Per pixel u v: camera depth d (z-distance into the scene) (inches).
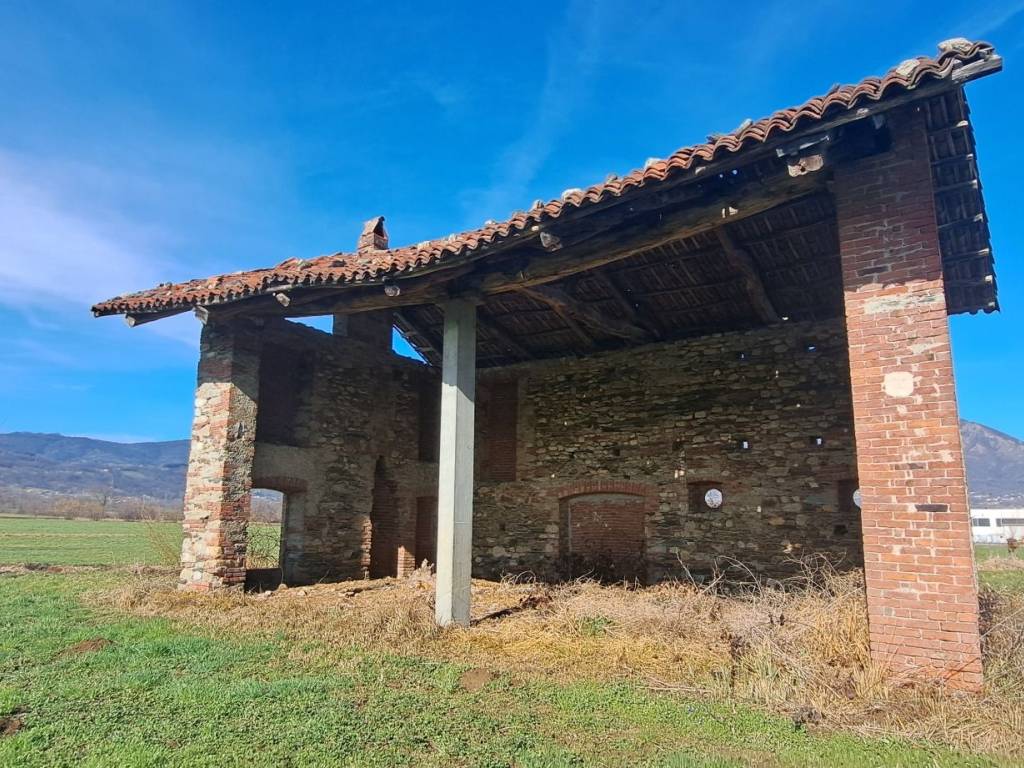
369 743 160.2
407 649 256.5
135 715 176.4
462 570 310.0
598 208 244.5
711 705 195.0
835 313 418.0
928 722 171.2
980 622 220.2
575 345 508.4
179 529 593.3
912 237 208.5
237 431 392.8
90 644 256.8
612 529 503.5
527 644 267.6
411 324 525.7
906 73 184.1
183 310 387.5
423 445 534.3
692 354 467.2
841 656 206.5
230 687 200.5
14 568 550.6
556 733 172.4
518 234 265.7
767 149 210.7
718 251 366.6
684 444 458.9
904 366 204.4
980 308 347.9
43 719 172.2
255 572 426.6
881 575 199.0
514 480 532.4
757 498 426.3
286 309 367.9
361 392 485.7
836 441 406.3
